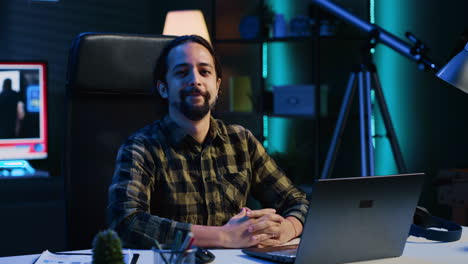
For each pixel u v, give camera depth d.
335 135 4.49
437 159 4.96
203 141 2.06
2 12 5.45
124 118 2.23
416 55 4.12
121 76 2.20
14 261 1.59
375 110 5.22
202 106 1.97
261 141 5.47
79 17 5.68
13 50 5.49
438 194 4.50
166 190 1.98
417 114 5.05
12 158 4.52
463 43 1.86
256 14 5.73
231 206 2.07
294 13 5.64
